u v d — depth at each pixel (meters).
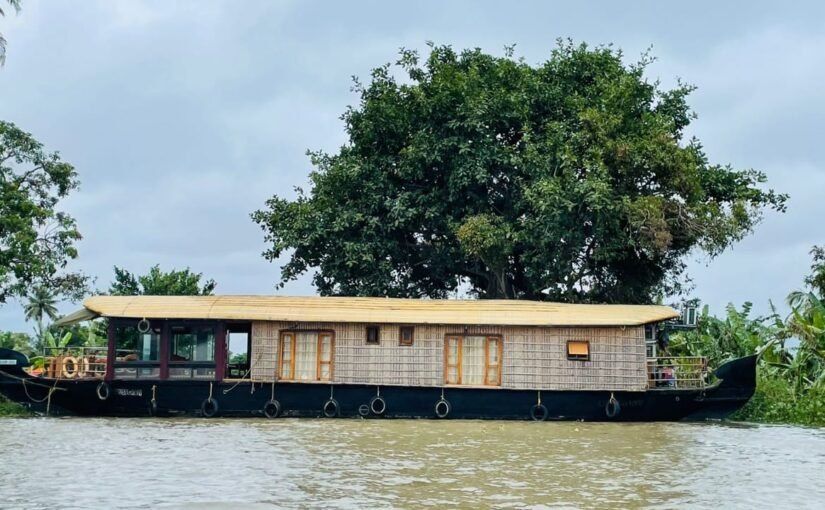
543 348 23.97
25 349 45.75
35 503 11.75
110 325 23.98
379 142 32.44
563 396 23.84
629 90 30.23
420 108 31.06
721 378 23.48
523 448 17.73
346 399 23.94
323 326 24.12
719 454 17.11
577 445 18.30
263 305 24.36
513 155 30.08
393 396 23.92
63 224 35.38
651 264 31.73
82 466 14.78
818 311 27.41
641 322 23.83
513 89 31.94
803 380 26.80
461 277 34.38
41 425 21.39
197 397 23.84
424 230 32.31
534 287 30.38
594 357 23.84
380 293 31.50
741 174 32.06
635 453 17.14
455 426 21.92
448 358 24.20
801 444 18.73
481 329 24.09
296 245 31.64
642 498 12.59
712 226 28.75
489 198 31.62
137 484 13.15
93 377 23.88
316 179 33.06
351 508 11.63
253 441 18.34
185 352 24.06
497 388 23.78
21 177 35.25
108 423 22.02
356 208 31.62
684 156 28.92
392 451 17.06
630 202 28.20
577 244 28.86
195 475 13.97
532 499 12.40
